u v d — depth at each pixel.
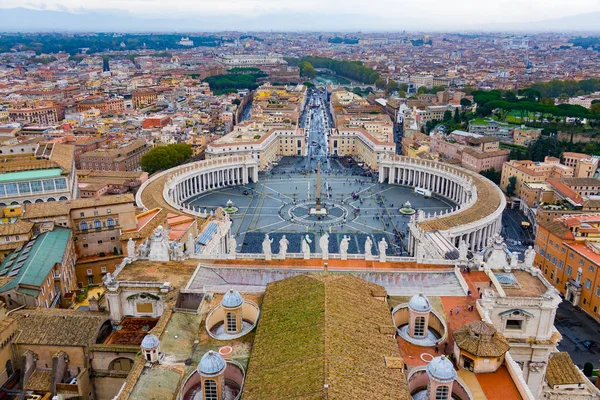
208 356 69.06
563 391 94.62
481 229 181.00
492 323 89.62
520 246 186.75
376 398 63.47
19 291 108.00
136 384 70.62
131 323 97.06
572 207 193.25
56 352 90.44
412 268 112.94
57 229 137.62
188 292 96.56
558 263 153.88
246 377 70.81
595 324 134.88
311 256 121.12
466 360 77.94
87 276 143.50
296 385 65.00
